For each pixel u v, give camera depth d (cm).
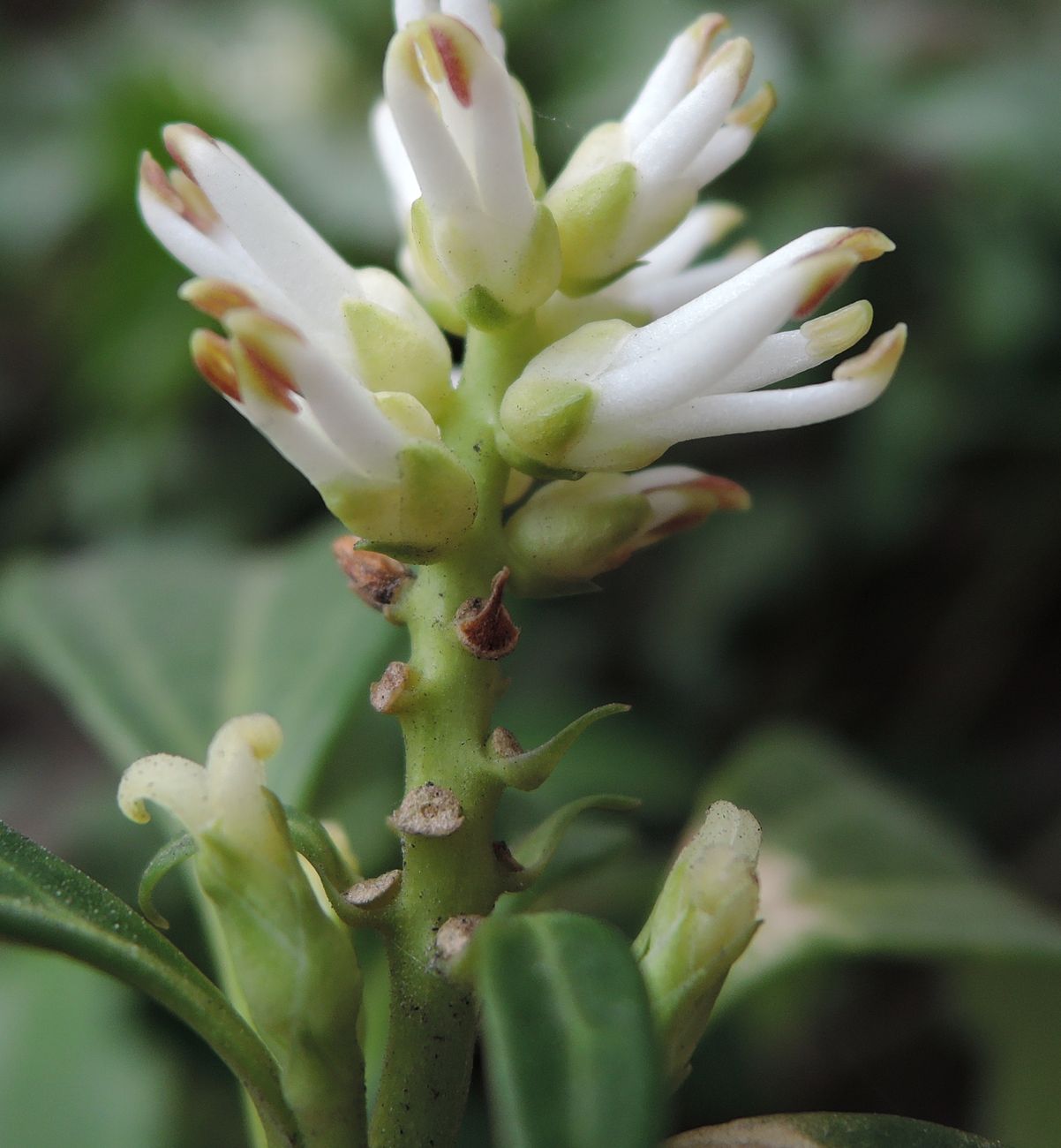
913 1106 15
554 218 8
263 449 18
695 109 8
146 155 8
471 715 8
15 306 21
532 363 8
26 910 7
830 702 18
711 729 17
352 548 8
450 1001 7
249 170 8
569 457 8
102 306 18
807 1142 8
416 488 7
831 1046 16
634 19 16
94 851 15
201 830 7
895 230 16
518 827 11
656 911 7
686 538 17
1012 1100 12
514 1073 7
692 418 7
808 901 10
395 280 8
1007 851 17
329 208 16
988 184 16
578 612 17
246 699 10
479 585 8
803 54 17
